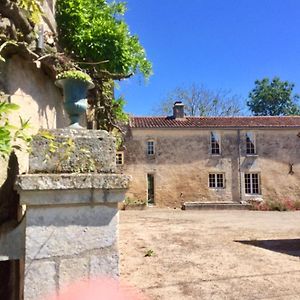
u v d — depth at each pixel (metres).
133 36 5.15
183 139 22.78
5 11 2.32
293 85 43.03
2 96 2.39
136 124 22.69
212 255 6.86
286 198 22.73
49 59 3.04
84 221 1.91
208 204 21.09
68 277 1.85
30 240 1.82
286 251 7.38
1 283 2.14
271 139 23.23
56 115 3.72
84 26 4.42
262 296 4.33
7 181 2.25
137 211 19.92
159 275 5.24
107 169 2.05
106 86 5.64
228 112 34.88
